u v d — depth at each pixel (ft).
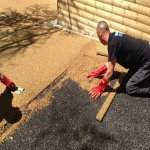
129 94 12.38
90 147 9.88
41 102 11.94
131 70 12.35
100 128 10.68
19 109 11.57
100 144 9.99
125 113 11.37
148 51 10.97
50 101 12.06
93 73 13.43
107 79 11.69
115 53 10.69
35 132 10.53
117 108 11.64
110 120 11.04
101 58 15.08
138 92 12.03
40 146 9.98
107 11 15.80
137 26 14.97
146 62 11.21
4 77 11.89
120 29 15.94
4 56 15.66
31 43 17.10
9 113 11.35
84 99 12.17
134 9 14.39
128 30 15.58
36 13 21.88
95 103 11.93
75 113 11.41
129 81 11.97
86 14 17.15
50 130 10.61
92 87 12.86
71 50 16.12
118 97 12.26
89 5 16.49
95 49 16.01
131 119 11.07
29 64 14.82
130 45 10.73
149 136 10.28
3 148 9.90
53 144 10.04
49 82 13.25
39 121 11.02
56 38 17.70
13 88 12.48
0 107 11.68
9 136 10.34
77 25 18.28
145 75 11.46
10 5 23.49
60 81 13.35
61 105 11.84
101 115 11.02
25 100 12.08
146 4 13.69
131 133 10.43
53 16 21.34
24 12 22.06
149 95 12.32
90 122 10.96
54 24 19.66
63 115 11.31
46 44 16.93
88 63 14.70
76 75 13.75
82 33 18.24
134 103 11.91
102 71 13.29
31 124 10.87
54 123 10.93
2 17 21.06
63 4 18.11
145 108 11.62
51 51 16.06
